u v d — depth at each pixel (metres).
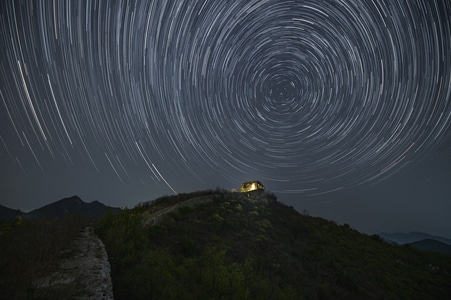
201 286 10.16
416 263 27.66
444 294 21.53
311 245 23.69
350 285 18.05
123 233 11.95
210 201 26.22
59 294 5.31
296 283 15.45
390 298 18.12
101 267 7.79
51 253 8.15
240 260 15.51
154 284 8.15
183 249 14.24
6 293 4.71
